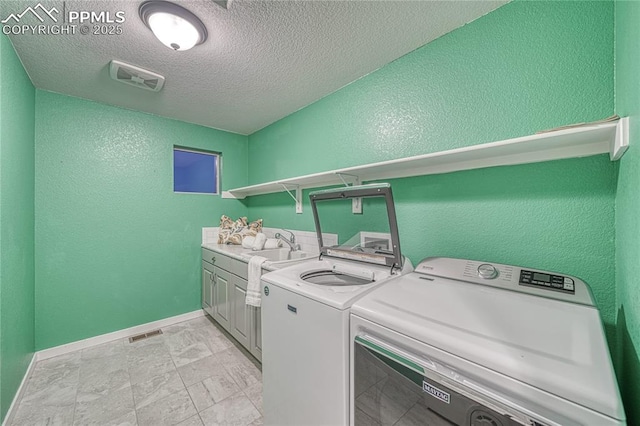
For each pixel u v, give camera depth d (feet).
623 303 2.90
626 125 2.59
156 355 7.30
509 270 3.79
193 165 10.55
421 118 5.46
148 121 9.02
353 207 6.53
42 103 7.13
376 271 4.82
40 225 7.11
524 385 2.02
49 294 7.25
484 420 2.19
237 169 11.34
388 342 2.93
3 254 4.71
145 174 8.95
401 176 5.76
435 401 2.49
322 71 6.40
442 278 4.23
